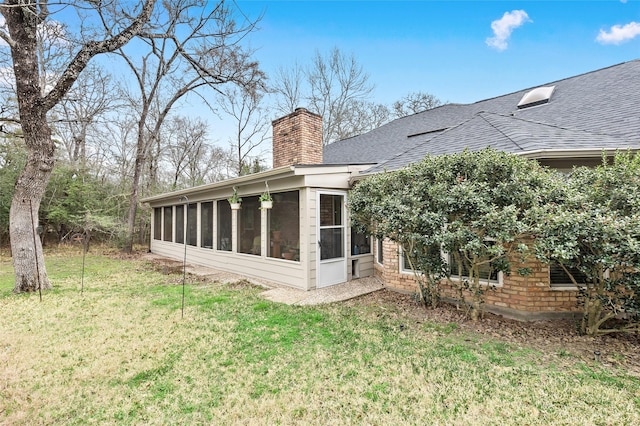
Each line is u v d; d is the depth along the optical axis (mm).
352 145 12039
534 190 3947
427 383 3051
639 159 3773
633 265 3297
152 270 9609
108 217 13633
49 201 14586
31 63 6238
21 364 3453
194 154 22766
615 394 2826
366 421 2510
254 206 8320
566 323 4637
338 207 7434
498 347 3836
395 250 6590
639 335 4109
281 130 9680
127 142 19031
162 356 3633
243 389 2967
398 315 5078
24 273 6586
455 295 5582
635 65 8008
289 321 4793
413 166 4922
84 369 3340
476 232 4148
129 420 2549
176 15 11109
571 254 3410
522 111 8141
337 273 7316
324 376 3191
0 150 13250
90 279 8109
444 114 10664
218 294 6496
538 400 2752
